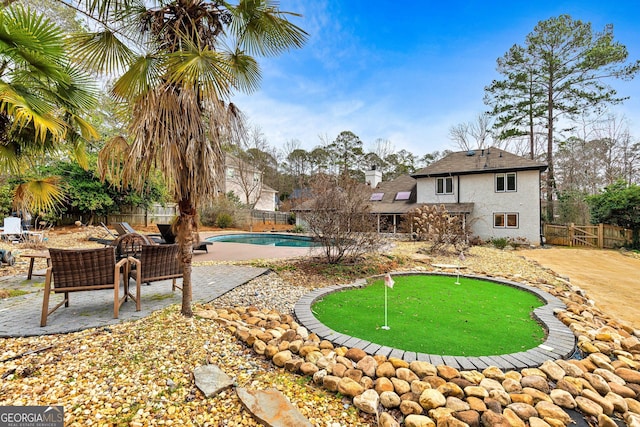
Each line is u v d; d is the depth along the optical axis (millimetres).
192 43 3520
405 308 5082
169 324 3865
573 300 5875
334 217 8570
